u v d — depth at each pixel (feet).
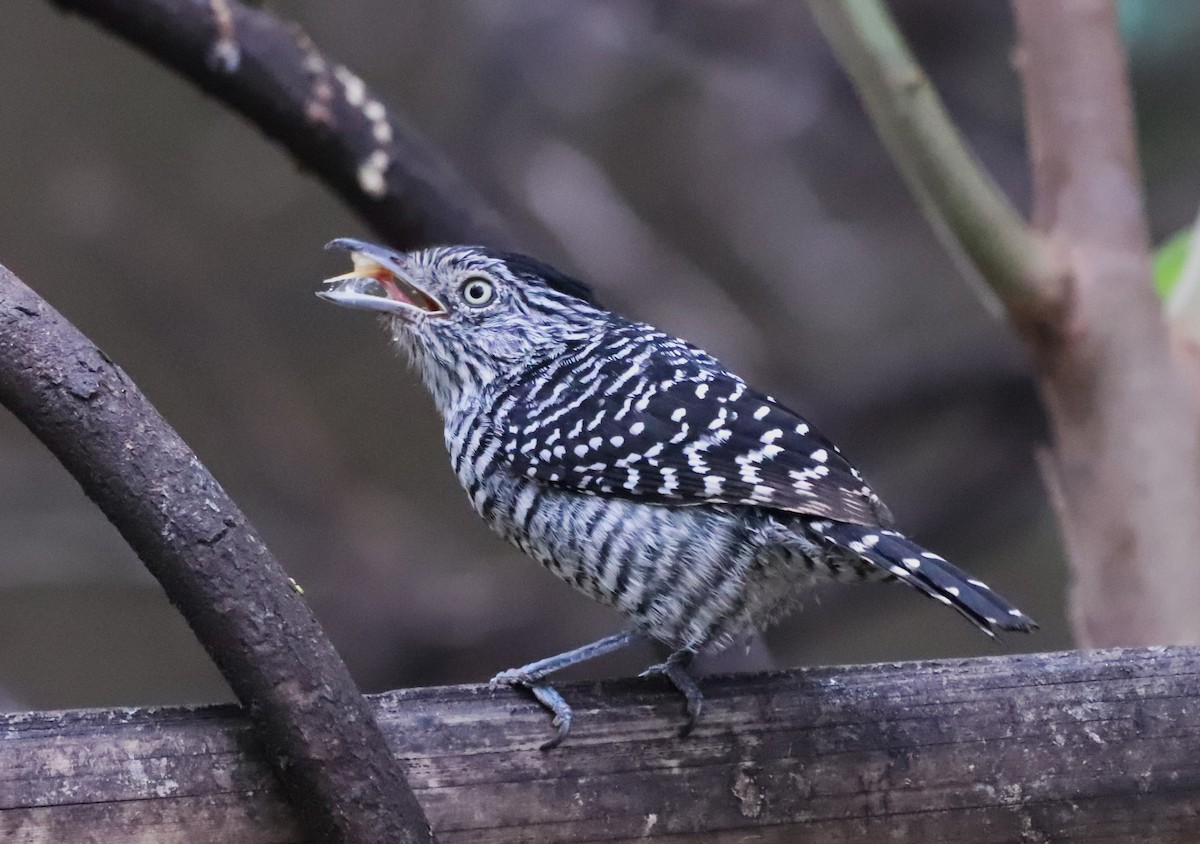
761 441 23.18
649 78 58.75
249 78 29.99
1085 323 27.86
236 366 62.18
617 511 23.52
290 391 62.08
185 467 16.89
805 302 61.05
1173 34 51.72
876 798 20.20
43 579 56.59
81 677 65.82
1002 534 56.49
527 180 56.95
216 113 64.13
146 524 16.67
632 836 19.72
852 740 20.26
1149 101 54.24
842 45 26.53
